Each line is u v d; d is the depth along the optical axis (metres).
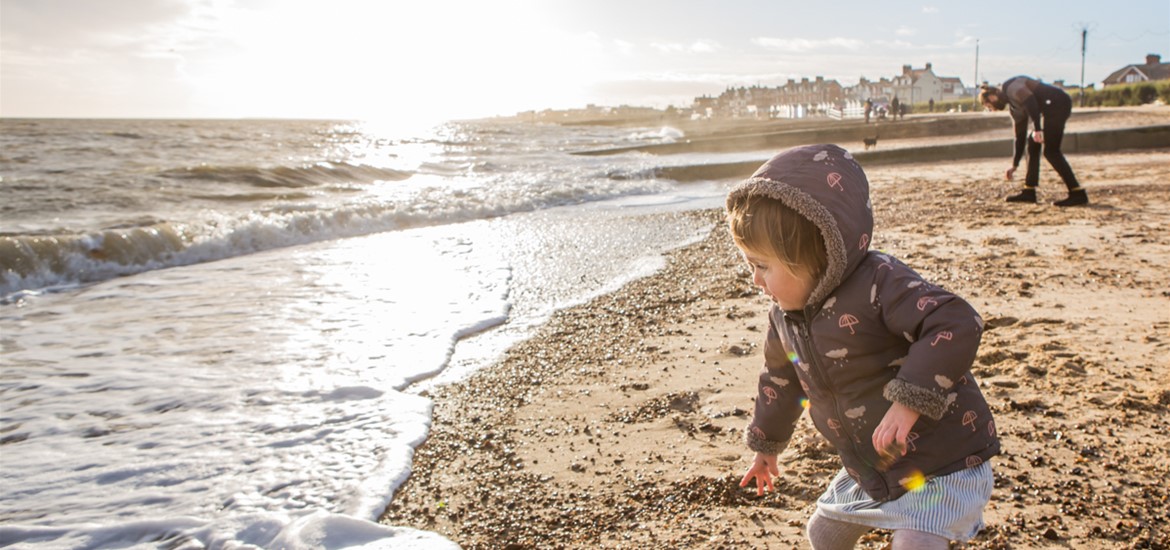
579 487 3.01
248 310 5.75
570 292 6.32
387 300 6.04
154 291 6.45
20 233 8.05
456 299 6.05
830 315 1.79
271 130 53.72
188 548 2.60
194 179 14.67
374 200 11.94
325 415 3.74
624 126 77.44
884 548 2.36
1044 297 5.19
